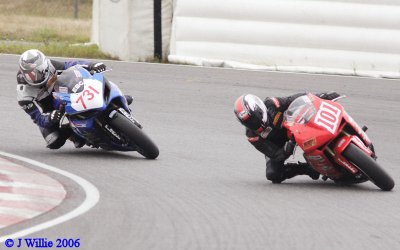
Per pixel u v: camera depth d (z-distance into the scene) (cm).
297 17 6156
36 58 3228
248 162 3416
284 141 2898
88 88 3225
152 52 6588
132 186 2812
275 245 2058
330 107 2778
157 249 1989
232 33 6250
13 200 2486
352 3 6097
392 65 6084
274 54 6200
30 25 11056
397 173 3288
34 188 2689
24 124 4112
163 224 2255
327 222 2334
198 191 2762
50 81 3278
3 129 3966
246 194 2736
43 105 3338
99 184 2830
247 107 2781
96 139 3319
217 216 2380
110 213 2373
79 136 3434
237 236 2142
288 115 2805
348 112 4656
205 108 4675
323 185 2959
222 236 2138
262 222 2314
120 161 3309
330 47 6125
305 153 2775
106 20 6738
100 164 3225
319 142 2706
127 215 2355
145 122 4250
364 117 4547
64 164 3203
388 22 6078
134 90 5134
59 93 3234
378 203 2620
